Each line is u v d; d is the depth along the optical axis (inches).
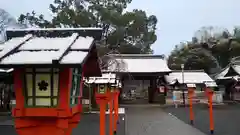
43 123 191.5
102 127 309.4
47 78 185.0
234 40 2321.6
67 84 182.1
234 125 700.0
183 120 821.2
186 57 2436.0
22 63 156.2
